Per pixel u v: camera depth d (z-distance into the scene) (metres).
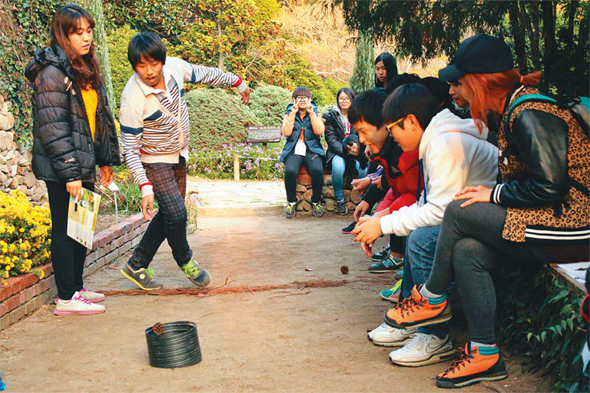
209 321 3.98
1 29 6.99
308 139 8.41
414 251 3.25
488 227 2.70
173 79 4.40
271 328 3.80
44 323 3.97
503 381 2.85
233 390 2.89
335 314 4.04
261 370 3.13
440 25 5.75
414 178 3.61
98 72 4.12
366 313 4.05
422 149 3.12
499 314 3.29
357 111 3.59
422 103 3.17
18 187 7.31
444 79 2.90
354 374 3.04
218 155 14.67
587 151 2.60
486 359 2.82
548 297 2.86
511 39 6.26
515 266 2.94
